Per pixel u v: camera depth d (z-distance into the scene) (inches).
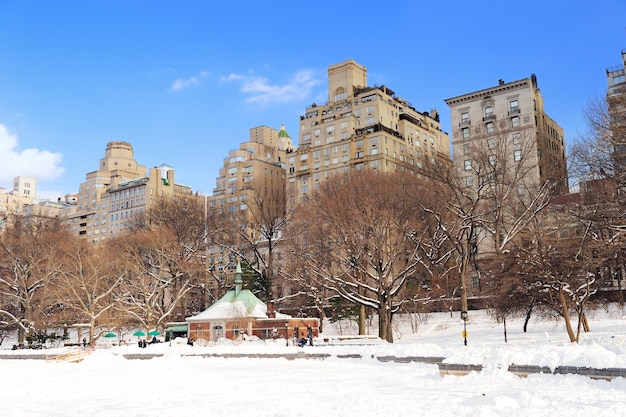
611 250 2053.4
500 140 3314.5
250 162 6786.4
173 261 3612.2
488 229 2810.0
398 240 2647.6
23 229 3631.9
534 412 765.9
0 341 3577.8
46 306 3073.3
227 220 4084.6
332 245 2704.2
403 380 1218.6
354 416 817.5
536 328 2603.3
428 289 3149.6
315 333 2984.7
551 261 2018.9
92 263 3056.1
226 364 1850.4
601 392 900.0
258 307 3075.8
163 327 3341.5
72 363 2214.6
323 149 5866.1
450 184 2792.8
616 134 2132.1
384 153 5506.9
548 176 3016.7
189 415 901.8
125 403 1072.2
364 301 2657.5
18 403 1135.0
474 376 1147.9
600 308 2834.6
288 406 935.0
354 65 6245.1
